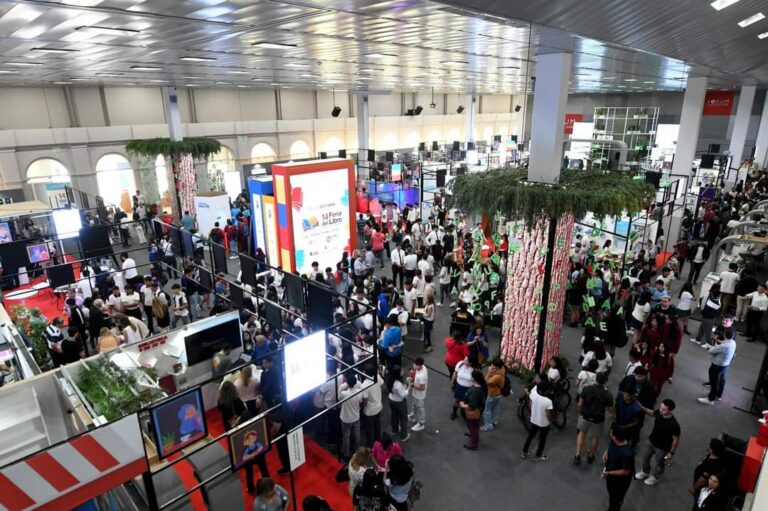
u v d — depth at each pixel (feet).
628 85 58.18
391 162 72.18
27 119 55.77
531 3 13.14
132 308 31.24
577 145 76.28
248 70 36.68
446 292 37.40
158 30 17.76
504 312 26.02
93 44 20.84
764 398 23.85
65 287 35.24
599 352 21.66
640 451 20.58
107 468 11.68
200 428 13.48
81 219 46.50
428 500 17.88
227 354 22.65
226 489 16.30
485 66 34.94
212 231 46.32
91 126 60.59
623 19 16.20
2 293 35.86
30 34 17.71
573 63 28.73
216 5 13.89
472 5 13.28
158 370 22.90
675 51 25.00
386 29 18.16
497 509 17.47
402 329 28.12
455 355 23.49
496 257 26.25
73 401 17.71
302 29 18.42
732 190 64.64
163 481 16.21
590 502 17.75
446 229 43.37
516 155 89.81
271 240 41.47
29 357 22.41
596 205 20.92
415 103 101.45
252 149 75.51
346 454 19.97
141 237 54.70
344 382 19.70
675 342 23.49
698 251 37.76
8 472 10.23
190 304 32.55
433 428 22.15
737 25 21.91
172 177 53.42
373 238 43.98
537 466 19.67
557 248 23.30
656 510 17.39
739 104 68.39
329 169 40.14
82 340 28.17
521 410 22.07
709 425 22.08
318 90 81.15
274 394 19.81
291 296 21.57
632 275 33.19
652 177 40.86
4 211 43.65
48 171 57.57
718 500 15.11
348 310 27.14
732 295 33.60
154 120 66.23
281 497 15.35
